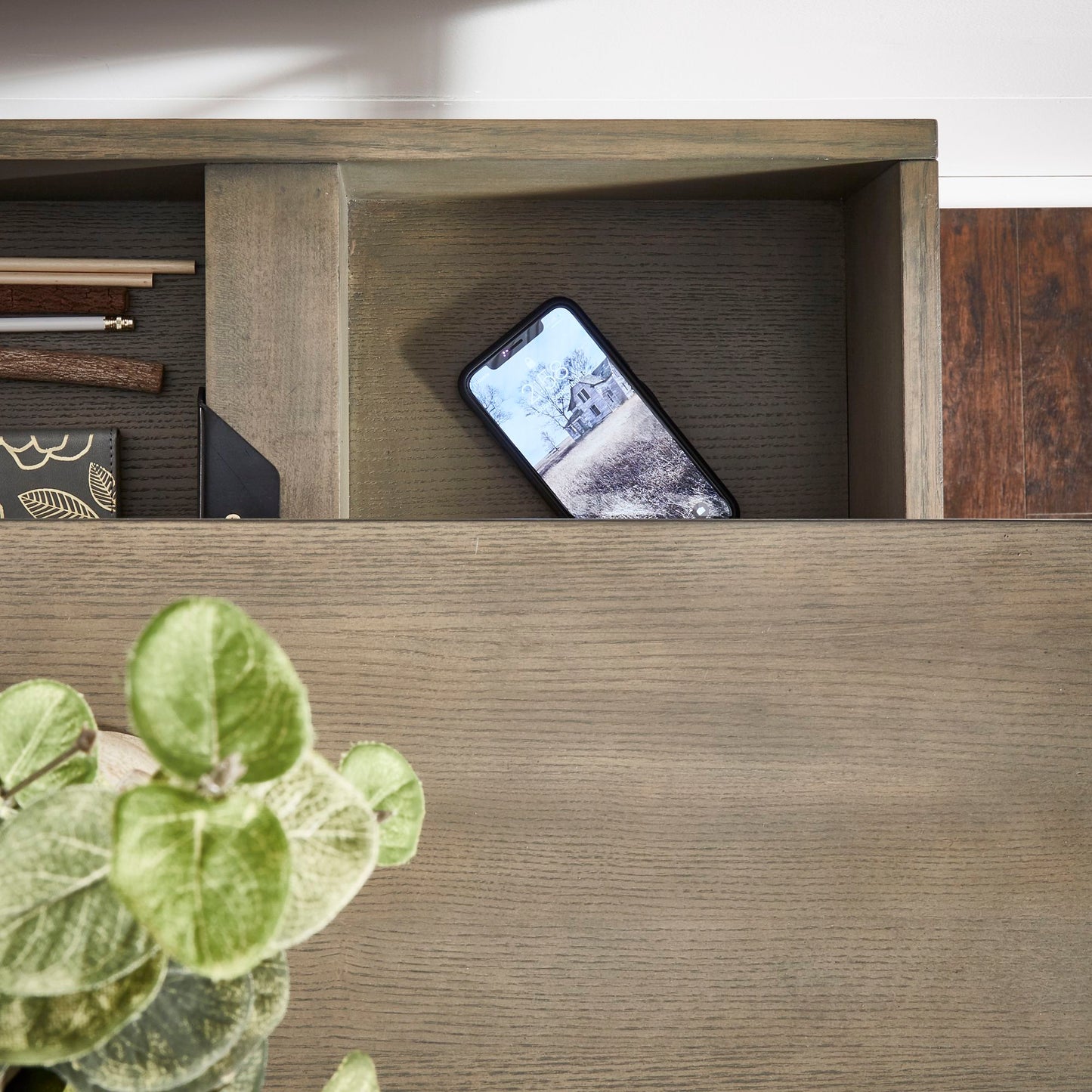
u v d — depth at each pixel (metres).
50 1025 0.14
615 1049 0.34
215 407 0.51
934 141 0.52
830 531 0.35
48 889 0.14
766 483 0.59
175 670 0.14
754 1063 0.35
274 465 0.51
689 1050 0.35
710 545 0.35
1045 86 0.81
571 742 0.35
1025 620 0.35
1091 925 0.35
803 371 0.60
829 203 0.59
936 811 0.35
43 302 0.58
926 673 0.35
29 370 0.57
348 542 0.35
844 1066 0.35
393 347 0.58
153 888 0.13
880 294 0.54
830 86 0.80
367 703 0.35
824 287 0.60
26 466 0.57
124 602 0.35
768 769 0.35
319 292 0.51
